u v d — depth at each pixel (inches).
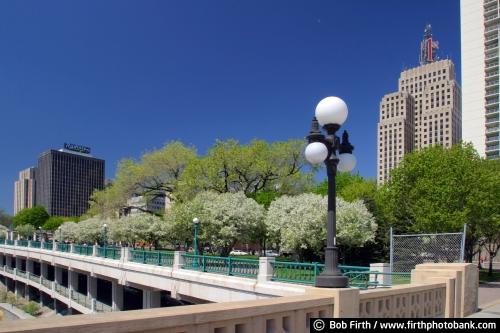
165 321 159.2
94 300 1421.0
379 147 4077.3
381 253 1305.4
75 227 2374.5
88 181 5949.8
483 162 1400.1
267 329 206.7
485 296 671.8
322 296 237.3
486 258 2100.1
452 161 1113.4
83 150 6063.0
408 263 565.0
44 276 2037.4
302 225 975.6
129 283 1116.5
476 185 1053.8
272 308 203.5
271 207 1182.3
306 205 1032.2
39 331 129.8
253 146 1568.7
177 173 1755.7
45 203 5674.2
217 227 1192.2
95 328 140.5
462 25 3577.8
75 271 1611.7
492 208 1069.1
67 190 5713.6
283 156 1585.9
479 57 3449.8
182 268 896.9
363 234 993.5
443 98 4023.1
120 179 1788.9
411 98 4126.5
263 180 1592.0
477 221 1044.5
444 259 530.9
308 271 614.2
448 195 1042.1
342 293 243.9
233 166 1542.8
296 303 216.7
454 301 405.1
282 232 1025.5
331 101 280.8
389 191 1249.4
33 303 1971.0
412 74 4330.7
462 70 3535.9
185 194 1573.6
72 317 148.7
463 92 3503.9
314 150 270.8
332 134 283.1
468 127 3440.0
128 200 1939.0
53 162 5669.3
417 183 1131.3
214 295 781.3
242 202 1245.7
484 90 3390.7
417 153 1222.9
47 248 1966.0
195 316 169.2
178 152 1740.9
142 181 1759.4
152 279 995.9
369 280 576.1
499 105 3289.9
